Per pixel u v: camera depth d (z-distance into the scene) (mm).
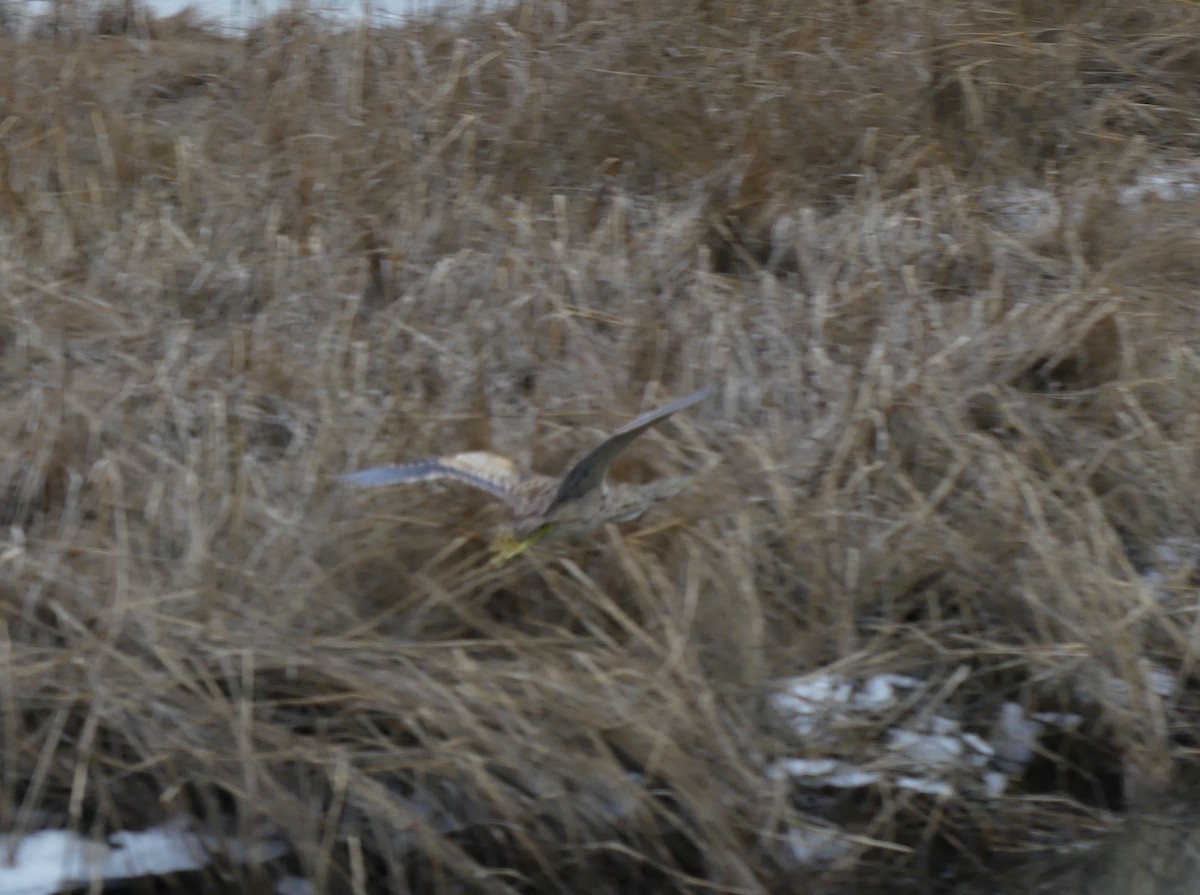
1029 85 23531
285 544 15328
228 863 13961
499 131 21688
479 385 17281
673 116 22156
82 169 20906
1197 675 16359
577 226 20391
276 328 18438
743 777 14469
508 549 10547
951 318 19141
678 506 16031
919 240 20453
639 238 20047
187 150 21156
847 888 14555
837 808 15031
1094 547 16672
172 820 14047
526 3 23969
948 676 16031
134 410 17000
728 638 15289
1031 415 18094
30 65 22938
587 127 21797
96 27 25797
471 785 14078
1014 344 18719
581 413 16859
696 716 14516
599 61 22734
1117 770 15859
